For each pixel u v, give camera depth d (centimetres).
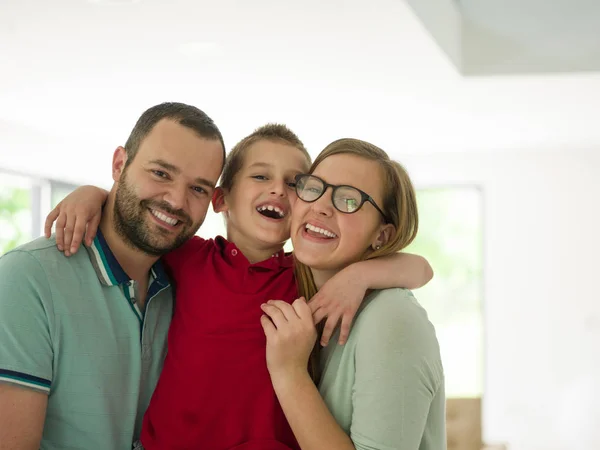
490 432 725
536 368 721
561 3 460
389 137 696
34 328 175
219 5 353
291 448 181
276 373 168
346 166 180
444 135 682
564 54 464
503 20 468
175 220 192
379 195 181
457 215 844
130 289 192
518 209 741
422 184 773
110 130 673
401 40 403
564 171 733
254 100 560
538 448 713
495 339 734
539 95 526
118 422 187
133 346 191
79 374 181
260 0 346
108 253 191
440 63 447
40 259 182
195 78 496
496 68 474
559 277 724
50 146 678
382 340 162
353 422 163
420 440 162
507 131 660
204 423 180
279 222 201
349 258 180
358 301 171
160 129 191
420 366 160
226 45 419
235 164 209
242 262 194
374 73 475
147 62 456
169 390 186
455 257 840
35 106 575
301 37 402
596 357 709
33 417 173
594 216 721
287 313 171
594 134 668
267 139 206
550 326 722
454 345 827
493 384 731
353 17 366
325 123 643
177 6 355
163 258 208
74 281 185
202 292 191
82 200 196
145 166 189
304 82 502
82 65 463
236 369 181
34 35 402
